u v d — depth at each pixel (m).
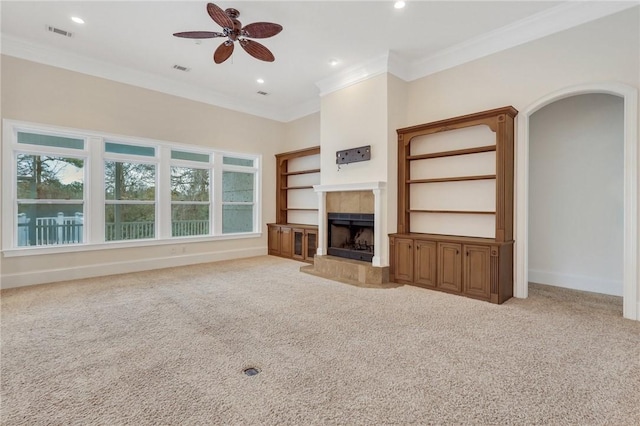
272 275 5.14
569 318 3.16
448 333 2.79
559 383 2.00
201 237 6.25
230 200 6.82
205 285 4.47
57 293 4.03
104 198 5.12
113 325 2.96
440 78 4.65
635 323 3.02
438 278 4.20
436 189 4.70
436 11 3.57
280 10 3.56
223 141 6.57
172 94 5.82
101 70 5.00
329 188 5.36
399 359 2.32
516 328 2.90
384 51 4.52
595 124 4.16
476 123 4.05
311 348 2.50
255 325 2.98
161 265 5.73
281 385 1.98
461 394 1.89
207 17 3.75
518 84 3.91
